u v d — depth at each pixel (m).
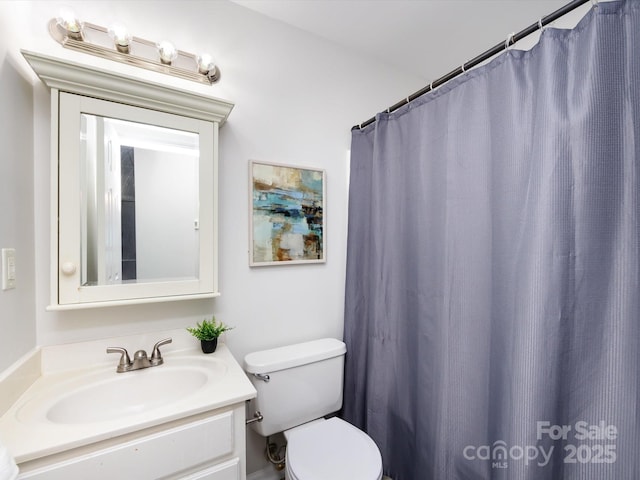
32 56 0.88
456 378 1.13
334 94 1.65
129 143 1.09
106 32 1.11
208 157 1.19
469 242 1.11
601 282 0.77
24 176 0.95
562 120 0.81
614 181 0.75
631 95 0.73
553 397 0.82
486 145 1.05
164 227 1.14
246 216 1.40
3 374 0.82
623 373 0.75
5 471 0.51
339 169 1.68
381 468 1.04
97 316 1.10
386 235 1.47
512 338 0.94
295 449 1.12
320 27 1.53
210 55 1.29
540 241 0.84
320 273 1.62
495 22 1.51
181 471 0.84
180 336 1.25
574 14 1.43
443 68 1.91
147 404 1.04
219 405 0.87
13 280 0.88
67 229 0.96
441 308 1.20
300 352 1.41
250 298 1.42
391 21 1.50
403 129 1.40
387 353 1.46
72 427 0.74
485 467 1.04
